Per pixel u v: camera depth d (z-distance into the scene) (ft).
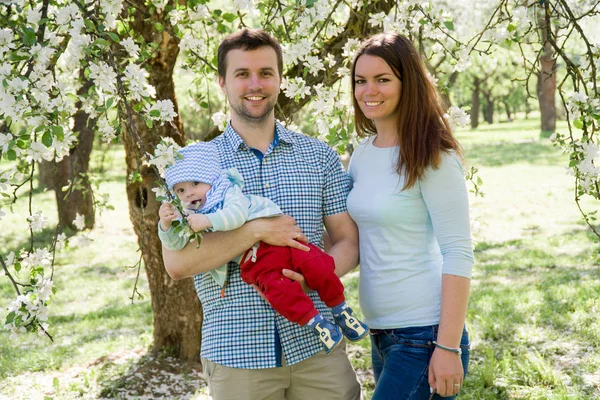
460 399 14.73
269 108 8.39
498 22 11.03
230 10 13.43
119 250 39.55
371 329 8.67
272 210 8.06
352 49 11.01
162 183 7.35
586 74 10.68
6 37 7.74
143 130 15.81
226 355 8.06
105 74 7.97
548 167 66.33
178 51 15.44
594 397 14.25
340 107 10.86
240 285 8.18
